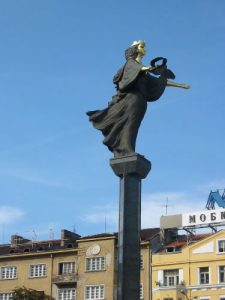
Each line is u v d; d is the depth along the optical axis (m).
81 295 81.38
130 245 29.80
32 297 71.44
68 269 84.06
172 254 80.25
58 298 83.44
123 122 31.58
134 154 30.81
